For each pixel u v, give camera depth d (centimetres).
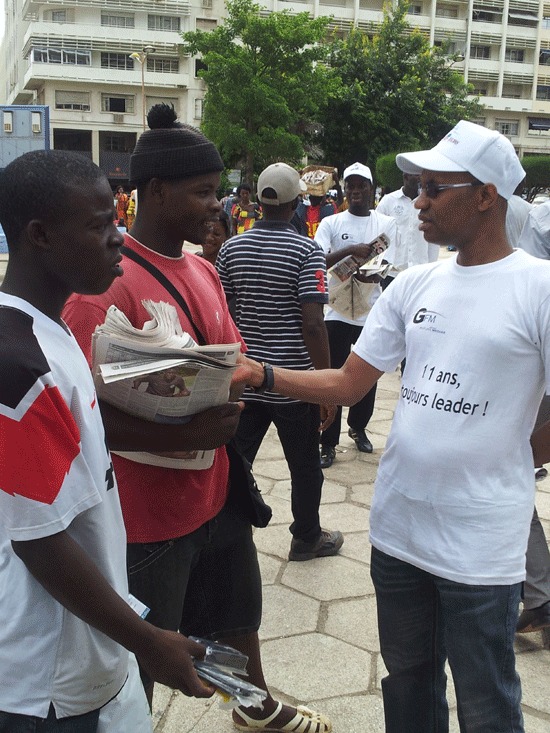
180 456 186
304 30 3203
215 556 218
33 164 125
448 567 179
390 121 3562
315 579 347
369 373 206
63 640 132
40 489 120
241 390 207
